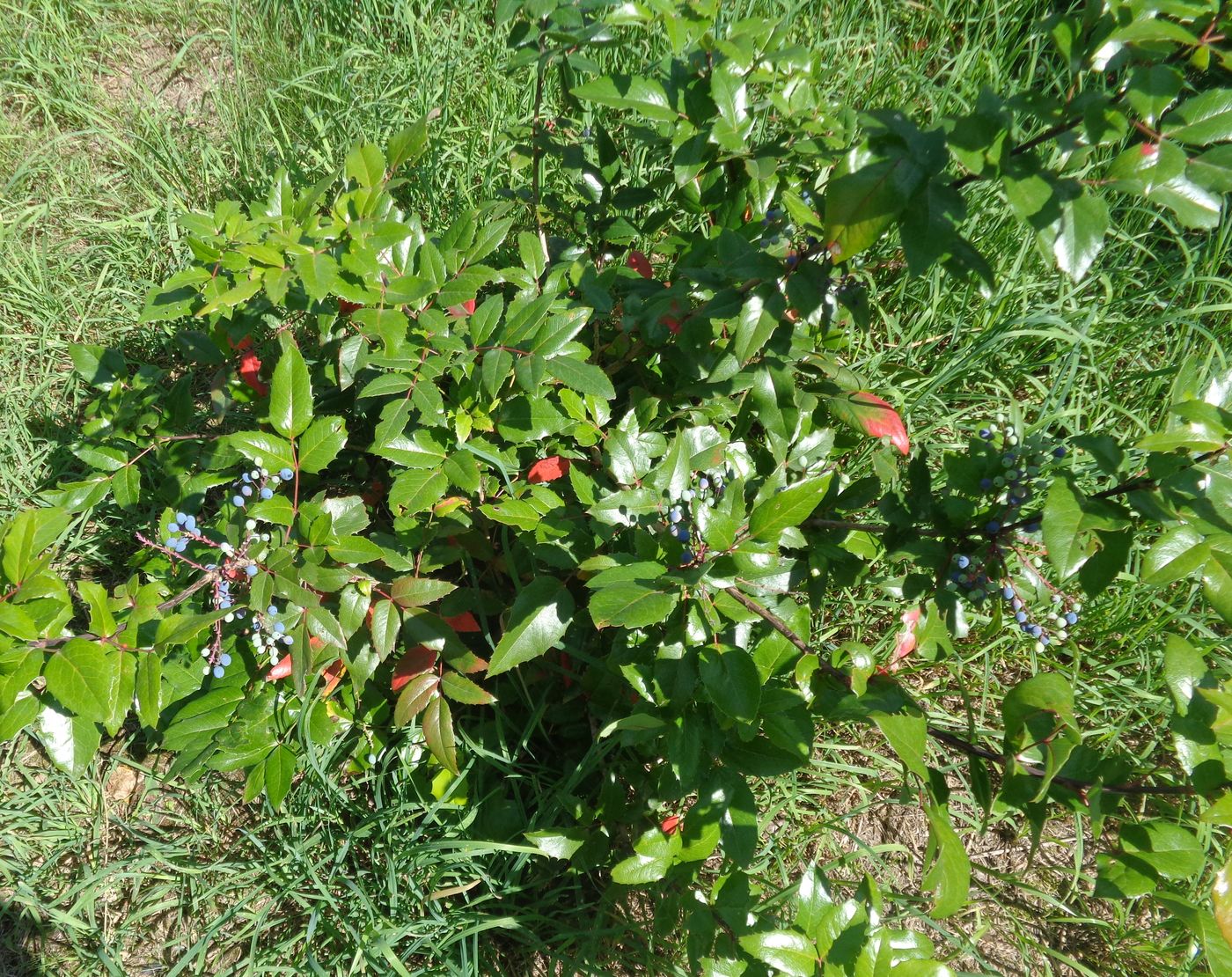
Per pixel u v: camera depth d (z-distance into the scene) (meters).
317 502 0.52
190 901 0.62
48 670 0.45
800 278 0.50
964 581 0.49
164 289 0.51
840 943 0.37
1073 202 0.35
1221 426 0.39
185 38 1.16
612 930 0.58
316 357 0.77
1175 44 0.35
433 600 0.52
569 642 0.62
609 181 0.69
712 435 0.55
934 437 0.83
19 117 1.07
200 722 0.57
